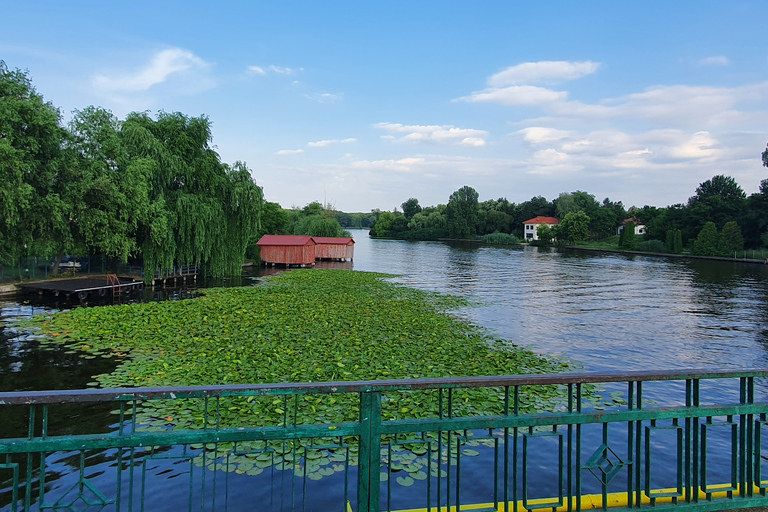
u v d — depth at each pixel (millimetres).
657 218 97875
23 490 7609
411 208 177000
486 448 9383
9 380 13086
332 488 7754
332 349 16547
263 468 8281
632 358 17578
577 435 4125
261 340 17781
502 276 49625
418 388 3682
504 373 14602
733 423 4414
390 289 36625
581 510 4188
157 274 38062
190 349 16344
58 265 33875
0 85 25844
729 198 95938
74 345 16938
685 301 32625
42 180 27609
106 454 8883
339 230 85688
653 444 10266
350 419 10070
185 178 37844
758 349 19250
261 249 62469
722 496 4477
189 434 3537
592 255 87500
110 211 30469
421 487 7789
